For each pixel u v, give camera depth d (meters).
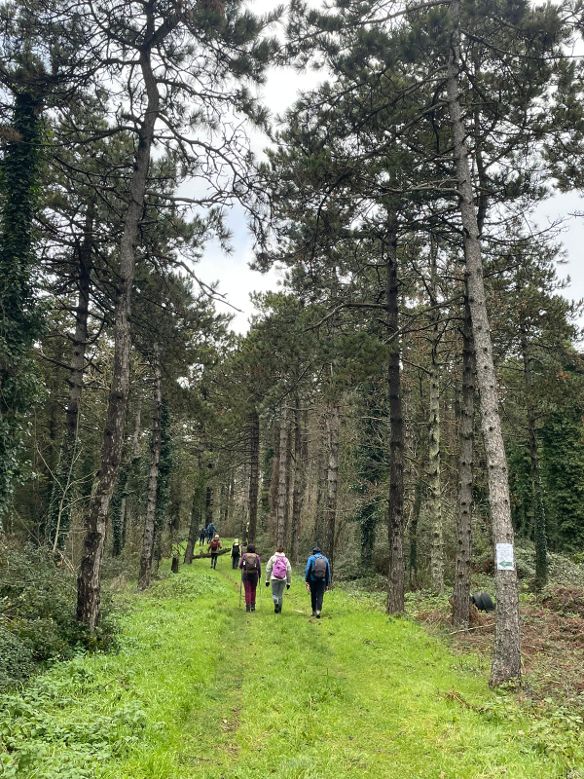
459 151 10.59
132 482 29.16
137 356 24.03
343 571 25.42
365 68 10.76
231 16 10.79
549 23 9.60
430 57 10.62
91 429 26.70
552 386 17.98
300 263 15.54
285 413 26.88
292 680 8.15
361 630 11.66
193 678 7.79
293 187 12.23
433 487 17.75
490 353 9.67
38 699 6.36
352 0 10.50
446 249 15.42
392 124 11.44
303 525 35.19
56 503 17.05
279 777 5.18
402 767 5.50
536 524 19.50
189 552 30.47
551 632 12.01
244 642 10.84
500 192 12.33
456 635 11.77
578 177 11.75
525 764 5.31
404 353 19.88
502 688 7.87
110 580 19.38
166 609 13.77
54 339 21.84
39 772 4.48
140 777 4.79
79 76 11.69
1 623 8.77
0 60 11.02
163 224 14.95
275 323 18.47
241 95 12.30
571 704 7.18
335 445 21.78
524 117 10.86
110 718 5.77
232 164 12.59
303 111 11.63
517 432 22.58
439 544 17.58
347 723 6.72
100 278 16.27
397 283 15.21
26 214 12.59
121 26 11.30
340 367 12.39
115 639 9.51
